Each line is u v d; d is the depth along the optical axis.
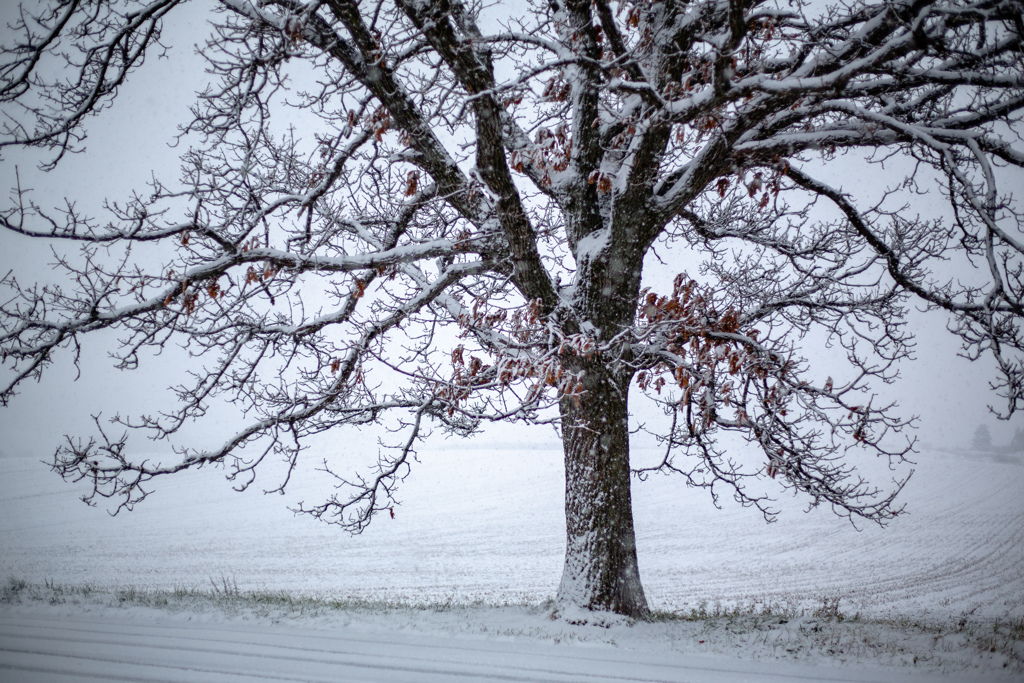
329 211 10.41
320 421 10.79
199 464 9.79
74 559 26.23
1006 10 6.88
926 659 7.33
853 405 9.27
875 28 7.60
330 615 9.32
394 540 31.69
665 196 9.25
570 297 9.74
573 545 9.43
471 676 6.50
